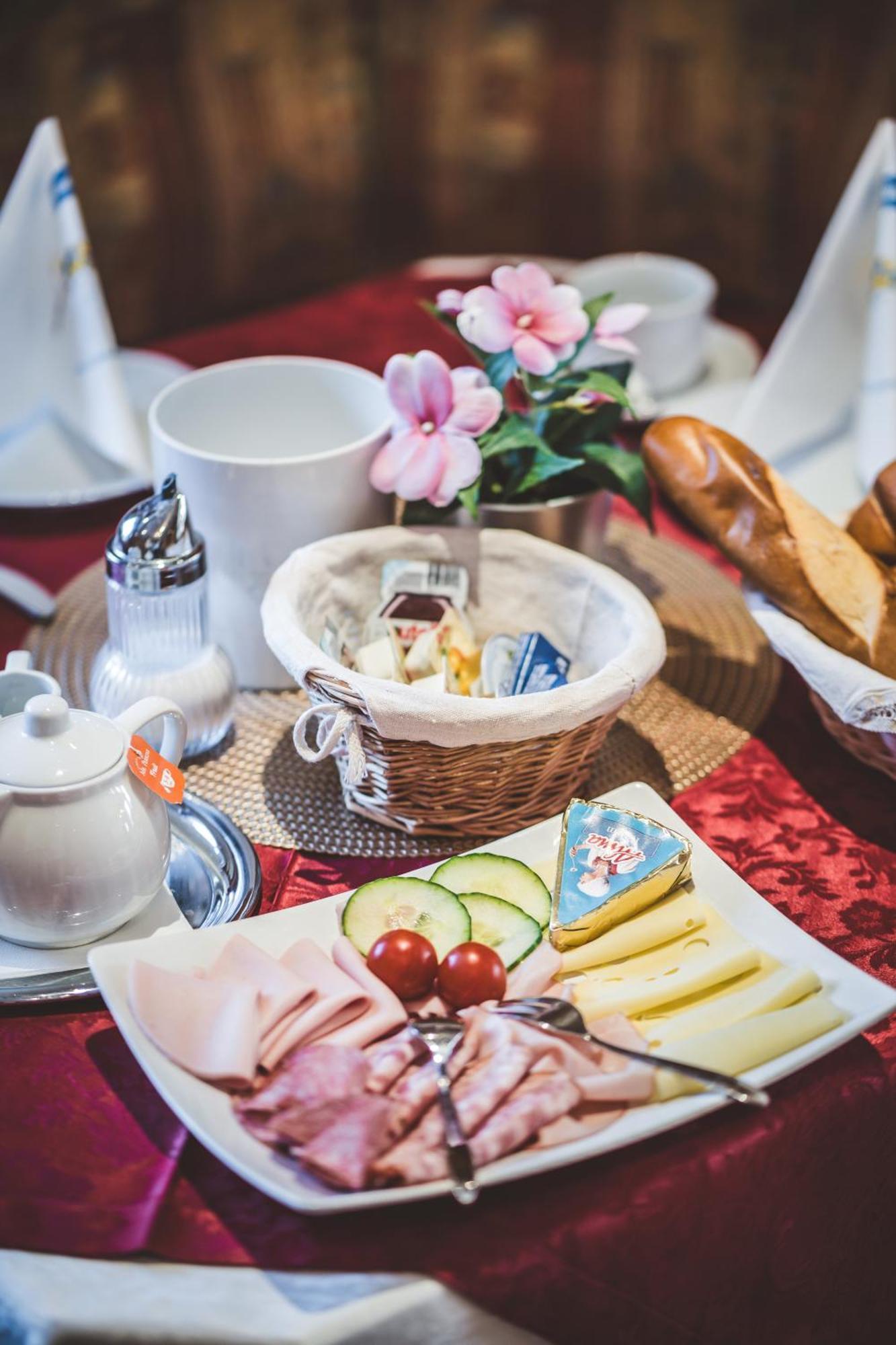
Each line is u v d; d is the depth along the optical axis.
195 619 0.85
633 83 1.75
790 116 1.72
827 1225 0.73
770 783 0.89
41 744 0.72
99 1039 0.71
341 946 0.70
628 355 1.16
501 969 0.69
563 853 0.75
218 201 1.79
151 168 1.71
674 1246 0.66
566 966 0.71
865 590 0.86
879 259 1.10
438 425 0.88
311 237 1.94
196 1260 0.62
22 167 1.11
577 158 1.82
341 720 0.76
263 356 1.28
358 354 1.29
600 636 0.87
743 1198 0.67
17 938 0.73
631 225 1.85
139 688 0.85
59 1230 0.63
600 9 1.72
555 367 0.88
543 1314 0.63
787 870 0.82
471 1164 0.61
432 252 1.96
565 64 1.76
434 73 1.83
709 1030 0.68
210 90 1.73
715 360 1.33
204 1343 0.60
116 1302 0.61
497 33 1.77
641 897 0.73
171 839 0.80
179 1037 0.66
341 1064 0.64
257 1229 0.63
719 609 1.04
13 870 0.71
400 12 1.81
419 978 0.69
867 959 0.77
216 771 0.88
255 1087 0.65
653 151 1.79
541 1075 0.65
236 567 0.90
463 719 0.74
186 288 1.83
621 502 1.17
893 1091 0.71
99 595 1.02
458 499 0.91
